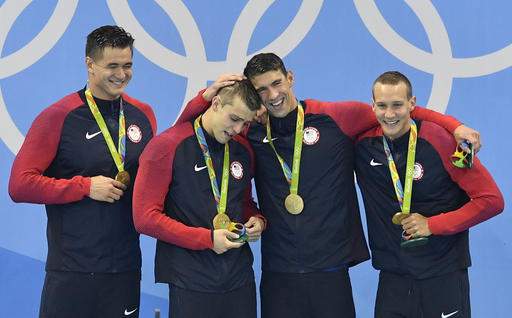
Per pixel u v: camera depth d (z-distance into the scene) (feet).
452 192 36.35
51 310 37.88
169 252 36.55
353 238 37.76
